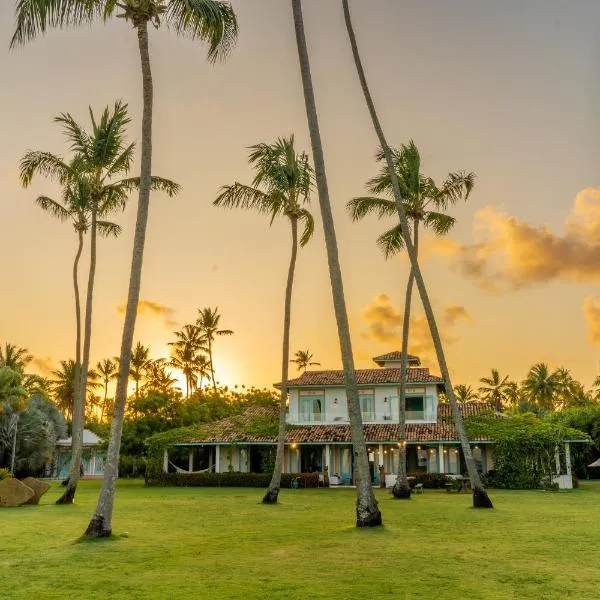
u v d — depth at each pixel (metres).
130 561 11.59
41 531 16.39
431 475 39.72
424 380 46.16
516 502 26.95
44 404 60.47
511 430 40.38
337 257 17.61
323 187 17.91
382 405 47.12
